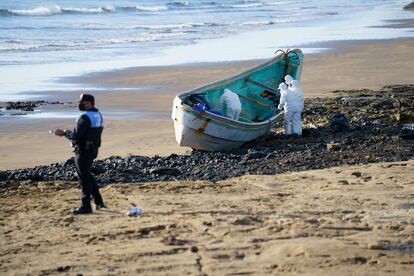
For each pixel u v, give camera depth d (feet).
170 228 90.33
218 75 315.17
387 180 118.62
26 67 334.24
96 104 249.34
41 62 350.84
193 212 98.68
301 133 173.27
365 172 125.90
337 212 96.73
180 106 160.35
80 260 79.05
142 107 245.24
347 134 171.12
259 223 90.94
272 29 537.24
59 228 93.35
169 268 74.95
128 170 138.51
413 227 86.89
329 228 87.25
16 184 129.70
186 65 343.05
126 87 285.84
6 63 345.31
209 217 94.48
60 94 269.85
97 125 99.71
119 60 361.30
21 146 191.01
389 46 410.52
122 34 493.36
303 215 95.40
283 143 166.09
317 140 166.40
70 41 444.14
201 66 339.57
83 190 101.04
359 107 216.95
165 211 100.27
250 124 164.35
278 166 139.23
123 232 89.51
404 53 378.73
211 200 107.45
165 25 568.82
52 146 191.62
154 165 146.82
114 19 612.70
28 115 231.91
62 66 339.36
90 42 440.04
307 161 142.20
